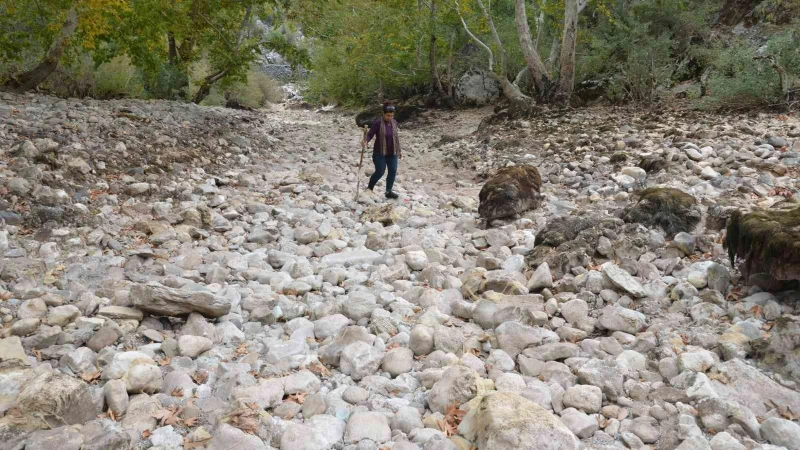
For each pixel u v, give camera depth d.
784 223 4.54
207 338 4.11
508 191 7.62
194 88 26.61
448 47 23.36
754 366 3.71
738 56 12.18
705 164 8.38
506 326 4.23
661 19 17.80
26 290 4.74
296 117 27.36
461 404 3.36
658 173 8.52
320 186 9.75
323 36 23.42
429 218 7.98
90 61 16.91
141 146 9.89
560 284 5.21
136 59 17.61
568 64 16.05
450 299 5.08
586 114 14.09
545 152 11.16
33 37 15.02
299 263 5.81
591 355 4.07
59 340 3.97
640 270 5.29
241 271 5.74
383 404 3.44
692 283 4.91
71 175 7.82
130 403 3.30
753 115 10.95
